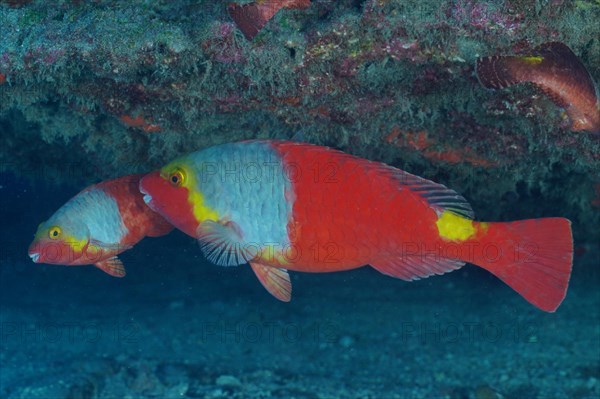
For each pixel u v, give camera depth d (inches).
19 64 42.4
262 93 43.9
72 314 73.7
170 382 53.6
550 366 54.6
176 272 86.9
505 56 39.0
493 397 50.6
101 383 53.2
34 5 42.7
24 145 57.2
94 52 41.9
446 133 46.1
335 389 52.6
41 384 52.7
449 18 39.7
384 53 41.2
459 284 78.4
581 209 54.1
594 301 68.2
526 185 52.7
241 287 81.9
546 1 38.8
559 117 42.2
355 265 39.4
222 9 41.2
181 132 47.6
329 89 43.2
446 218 38.8
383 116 45.0
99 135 50.0
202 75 43.0
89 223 41.4
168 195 39.9
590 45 39.9
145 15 41.9
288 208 39.1
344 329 67.9
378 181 38.7
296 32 41.2
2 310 74.7
